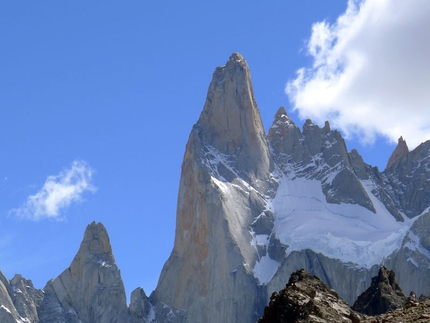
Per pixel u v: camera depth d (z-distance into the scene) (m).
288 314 73.88
